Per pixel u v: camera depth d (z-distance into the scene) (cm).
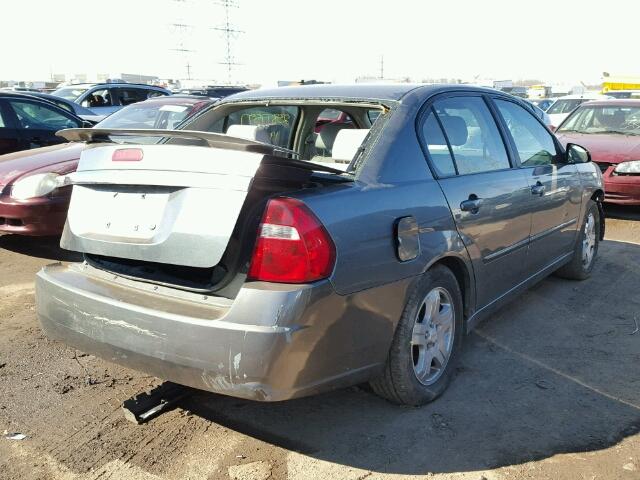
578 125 965
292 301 237
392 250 281
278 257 242
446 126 349
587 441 291
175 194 260
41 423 301
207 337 240
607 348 402
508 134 409
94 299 272
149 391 332
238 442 288
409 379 303
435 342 324
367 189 281
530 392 340
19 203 548
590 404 327
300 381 246
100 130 292
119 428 298
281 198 251
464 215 332
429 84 365
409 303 295
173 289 268
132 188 277
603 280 552
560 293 513
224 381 241
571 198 486
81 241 292
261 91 391
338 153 321
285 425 303
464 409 320
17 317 436
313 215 249
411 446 286
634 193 795
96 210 291
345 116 424
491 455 279
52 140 792
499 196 368
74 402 321
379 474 265
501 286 391
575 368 371
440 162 333
